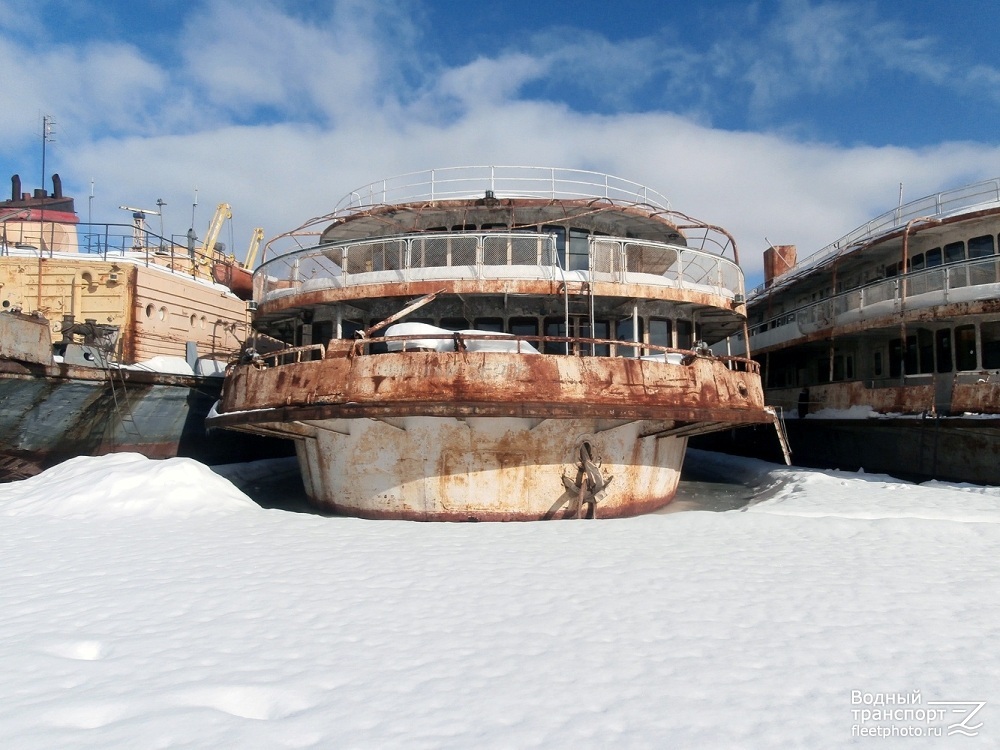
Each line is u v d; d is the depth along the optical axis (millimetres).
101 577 9438
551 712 5266
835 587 9008
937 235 23156
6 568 10000
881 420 21734
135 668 6055
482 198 18000
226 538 12234
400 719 5094
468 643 6832
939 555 10977
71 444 19859
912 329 23266
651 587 8930
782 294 33375
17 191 30750
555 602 8250
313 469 17250
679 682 5902
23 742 4570
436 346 14734
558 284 15461
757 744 4809
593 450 15320
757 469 25969
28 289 22125
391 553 10898
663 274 16859
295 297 17188
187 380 22266
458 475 14867
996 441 18547
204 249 37500
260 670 6043
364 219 18797
